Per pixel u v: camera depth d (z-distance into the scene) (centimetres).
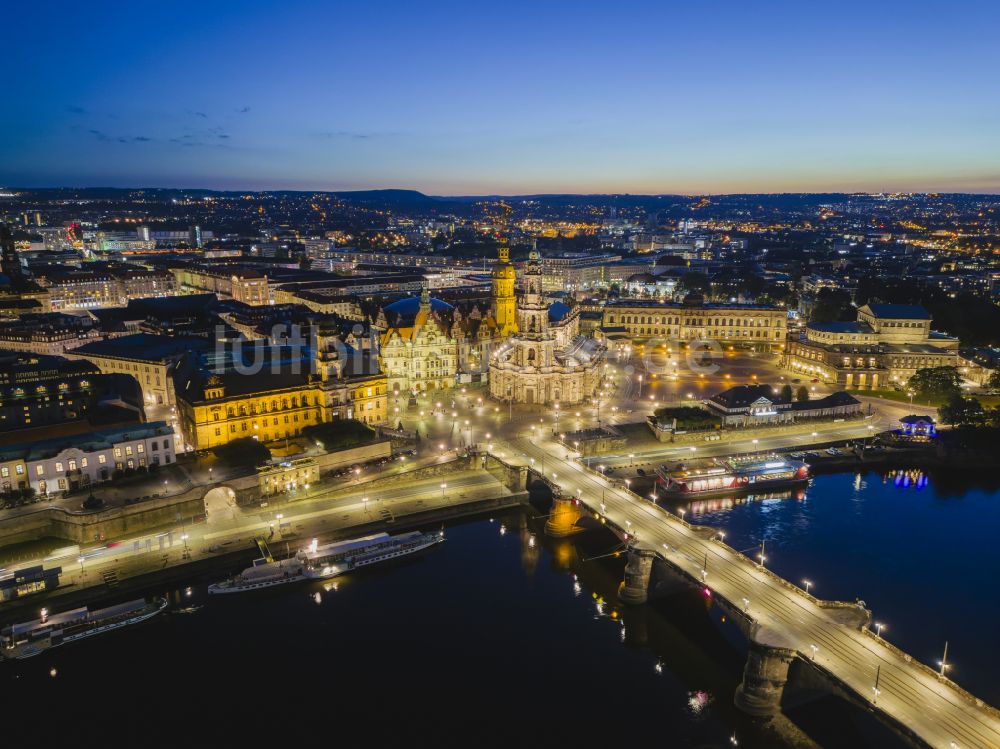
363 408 18538
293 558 12606
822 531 14238
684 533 12519
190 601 11650
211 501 14775
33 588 11269
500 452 17225
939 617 11181
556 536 14175
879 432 19300
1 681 9638
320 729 8700
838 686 8419
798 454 17912
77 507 13150
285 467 15012
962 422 19038
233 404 16338
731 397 19612
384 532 14075
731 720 9044
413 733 8662
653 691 9562
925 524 14588
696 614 11600
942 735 7656
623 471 16688
